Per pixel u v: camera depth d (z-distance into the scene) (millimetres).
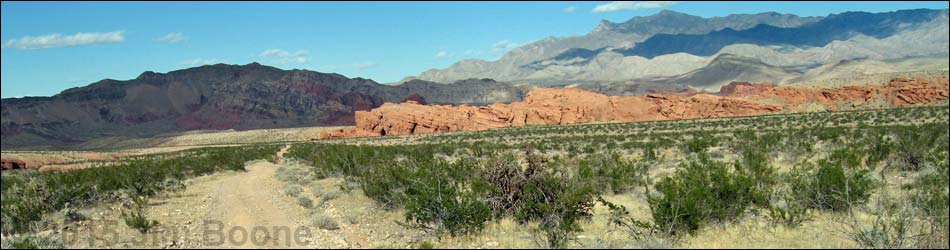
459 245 14523
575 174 20531
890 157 27219
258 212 20719
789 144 37156
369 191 22047
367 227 17391
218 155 56719
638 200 21000
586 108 124500
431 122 127750
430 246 13609
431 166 24359
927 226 14172
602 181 23141
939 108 80062
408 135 116062
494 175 17484
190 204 23500
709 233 14773
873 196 18562
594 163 31781
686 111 117062
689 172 20312
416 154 40781
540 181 16859
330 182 31531
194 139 182000
